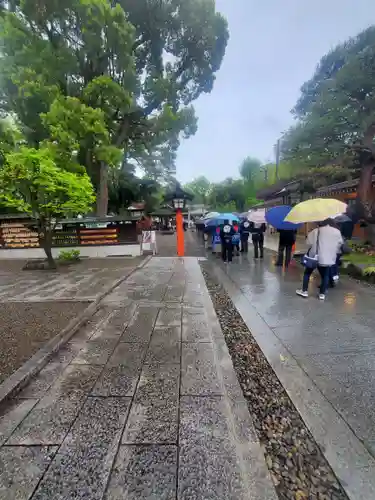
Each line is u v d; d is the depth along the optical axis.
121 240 11.30
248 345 3.52
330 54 8.47
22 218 11.12
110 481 1.58
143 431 1.95
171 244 16.53
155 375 2.66
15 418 2.08
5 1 13.36
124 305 4.83
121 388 2.46
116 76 13.59
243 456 1.80
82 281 6.66
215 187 48.53
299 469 1.79
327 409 2.28
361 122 7.75
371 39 7.47
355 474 1.71
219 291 6.10
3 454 1.76
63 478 1.60
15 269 8.70
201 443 1.84
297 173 12.46
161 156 24.06
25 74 11.17
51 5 11.89
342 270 7.15
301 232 17.52
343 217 6.73
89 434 1.92
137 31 14.77
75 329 3.76
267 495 1.54
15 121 13.89
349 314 4.34
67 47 12.95
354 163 9.97
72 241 11.23
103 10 11.62
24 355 2.99
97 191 15.20
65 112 10.86
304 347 3.34
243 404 2.30
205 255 11.51
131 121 15.12
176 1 13.91
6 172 7.41
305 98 9.45
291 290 5.81
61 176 7.93
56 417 2.09
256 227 9.91
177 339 3.47
